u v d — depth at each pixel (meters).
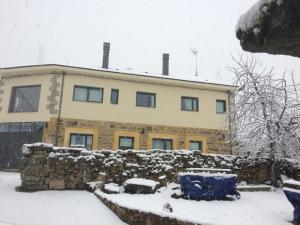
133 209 6.34
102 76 16.30
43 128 15.15
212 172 8.80
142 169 9.91
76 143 15.34
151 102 16.95
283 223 5.41
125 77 16.48
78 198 8.23
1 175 12.49
